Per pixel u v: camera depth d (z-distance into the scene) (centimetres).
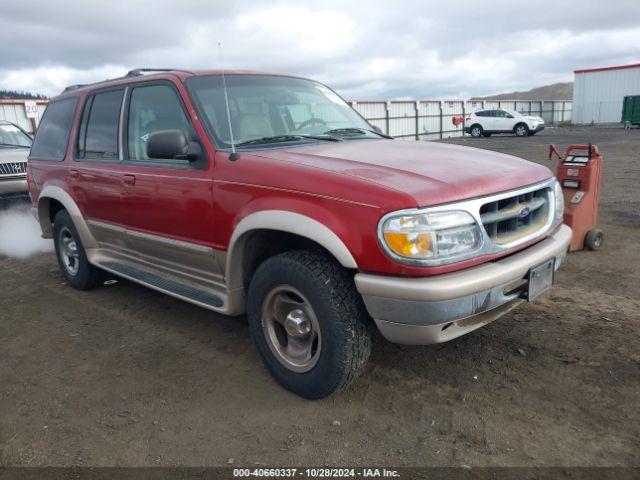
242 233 303
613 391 297
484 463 245
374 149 336
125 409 303
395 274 250
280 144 349
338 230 262
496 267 265
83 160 459
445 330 261
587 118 4216
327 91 449
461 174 280
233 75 391
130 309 460
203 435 276
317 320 281
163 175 361
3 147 866
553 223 324
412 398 300
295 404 300
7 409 308
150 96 389
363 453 256
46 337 409
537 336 369
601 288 456
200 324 420
